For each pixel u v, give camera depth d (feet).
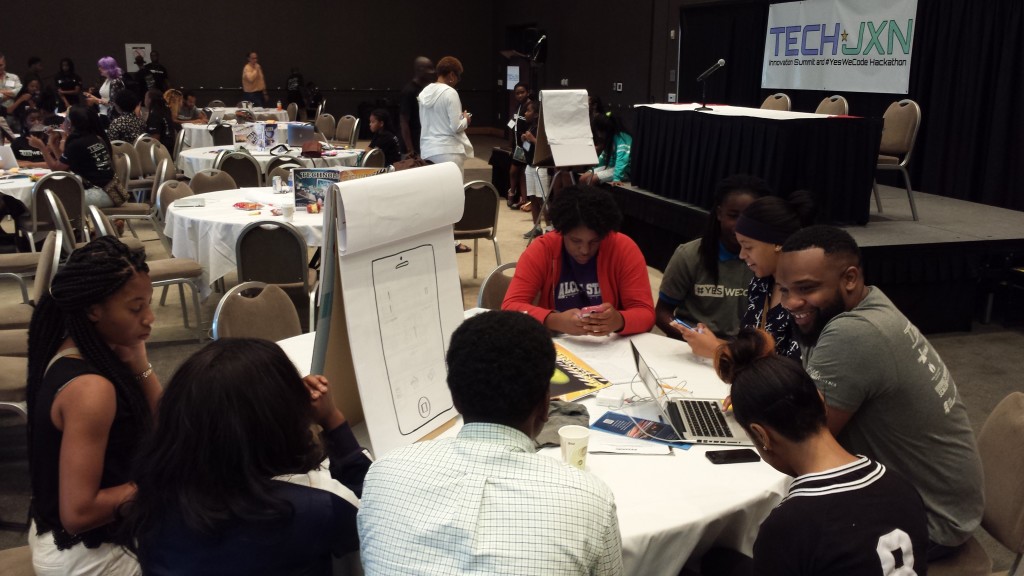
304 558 4.11
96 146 19.45
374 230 5.09
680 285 9.02
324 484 5.01
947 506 5.48
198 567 3.95
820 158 15.79
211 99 49.80
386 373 5.38
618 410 6.58
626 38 35.32
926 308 15.29
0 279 18.85
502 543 3.39
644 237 20.93
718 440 6.01
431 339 5.79
